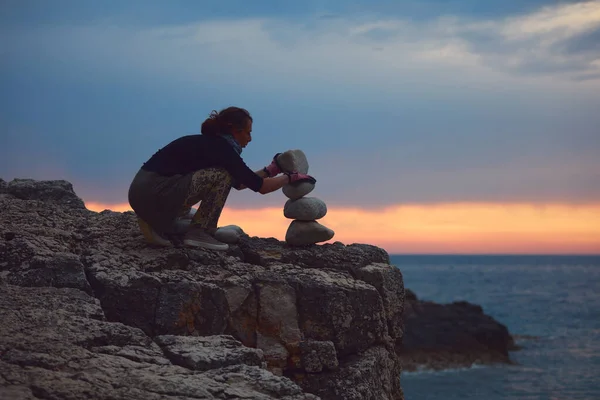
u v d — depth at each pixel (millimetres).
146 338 4742
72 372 3998
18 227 6344
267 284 6137
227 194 6379
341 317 6207
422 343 35094
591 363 36250
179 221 6645
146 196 6059
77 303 5113
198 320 5719
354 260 6848
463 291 106062
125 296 5531
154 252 6207
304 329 6172
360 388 6051
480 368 33625
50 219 6984
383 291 6727
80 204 8133
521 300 86938
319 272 6496
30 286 5387
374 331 6426
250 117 6457
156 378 3994
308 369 6031
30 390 3643
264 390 4141
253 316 6070
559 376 32094
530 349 42000
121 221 7113
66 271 5516
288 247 6957
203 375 4227
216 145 6195
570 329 54031
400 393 6996
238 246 6836
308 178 6809
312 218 6891
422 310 36875
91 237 6477
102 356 4289
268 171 6801
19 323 4551
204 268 6164
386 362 6566
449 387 29172
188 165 6160
